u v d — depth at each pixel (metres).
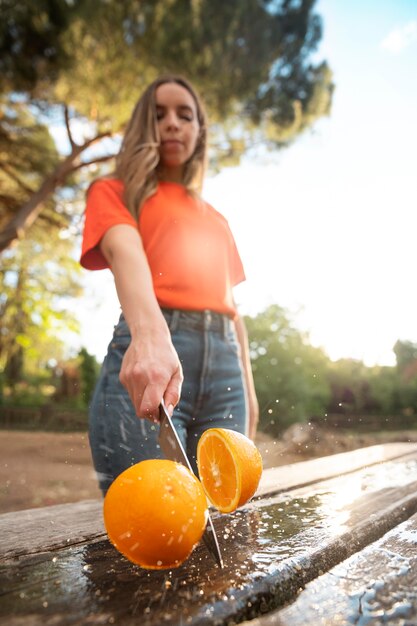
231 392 1.53
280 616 0.62
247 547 0.83
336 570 0.77
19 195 10.92
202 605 0.61
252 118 10.83
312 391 13.54
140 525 0.68
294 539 0.88
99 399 1.38
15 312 15.64
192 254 1.51
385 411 18.83
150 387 0.97
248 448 0.91
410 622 0.60
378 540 0.93
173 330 1.44
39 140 10.67
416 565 0.79
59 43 9.02
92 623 0.56
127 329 1.37
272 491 1.40
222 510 0.91
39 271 14.37
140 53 9.28
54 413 14.41
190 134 1.76
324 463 2.12
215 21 9.84
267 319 14.01
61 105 9.99
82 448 8.90
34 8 8.67
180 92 1.73
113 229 1.37
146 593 0.65
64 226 10.68
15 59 9.13
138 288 1.21
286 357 13.47
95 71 9.12
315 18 11.85
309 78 11.74
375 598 0.66
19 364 19.59
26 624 0.56
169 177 1.82
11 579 0.71
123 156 1.62
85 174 10.66
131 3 9.12
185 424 1.47
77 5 9.00
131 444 1.30
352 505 1.19
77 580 0.71
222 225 1.73
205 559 0.77
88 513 1.19
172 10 9.52
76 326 15.69
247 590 0.65
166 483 0.70
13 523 1.08
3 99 9.93
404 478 1.67
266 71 10.63
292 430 8.44
